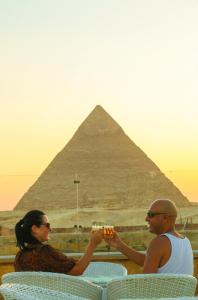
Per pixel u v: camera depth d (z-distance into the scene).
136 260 6.26
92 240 6.08
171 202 6.11
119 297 5.18
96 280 6.33
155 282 5.16
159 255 5.73
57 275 5.32
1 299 5.70
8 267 8.88
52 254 5.79
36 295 4.56
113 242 6.25
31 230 5.88
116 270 7.08
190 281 5.19
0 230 37.41
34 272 5.34
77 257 9.16
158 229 6.07
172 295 5.18
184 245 5.81
